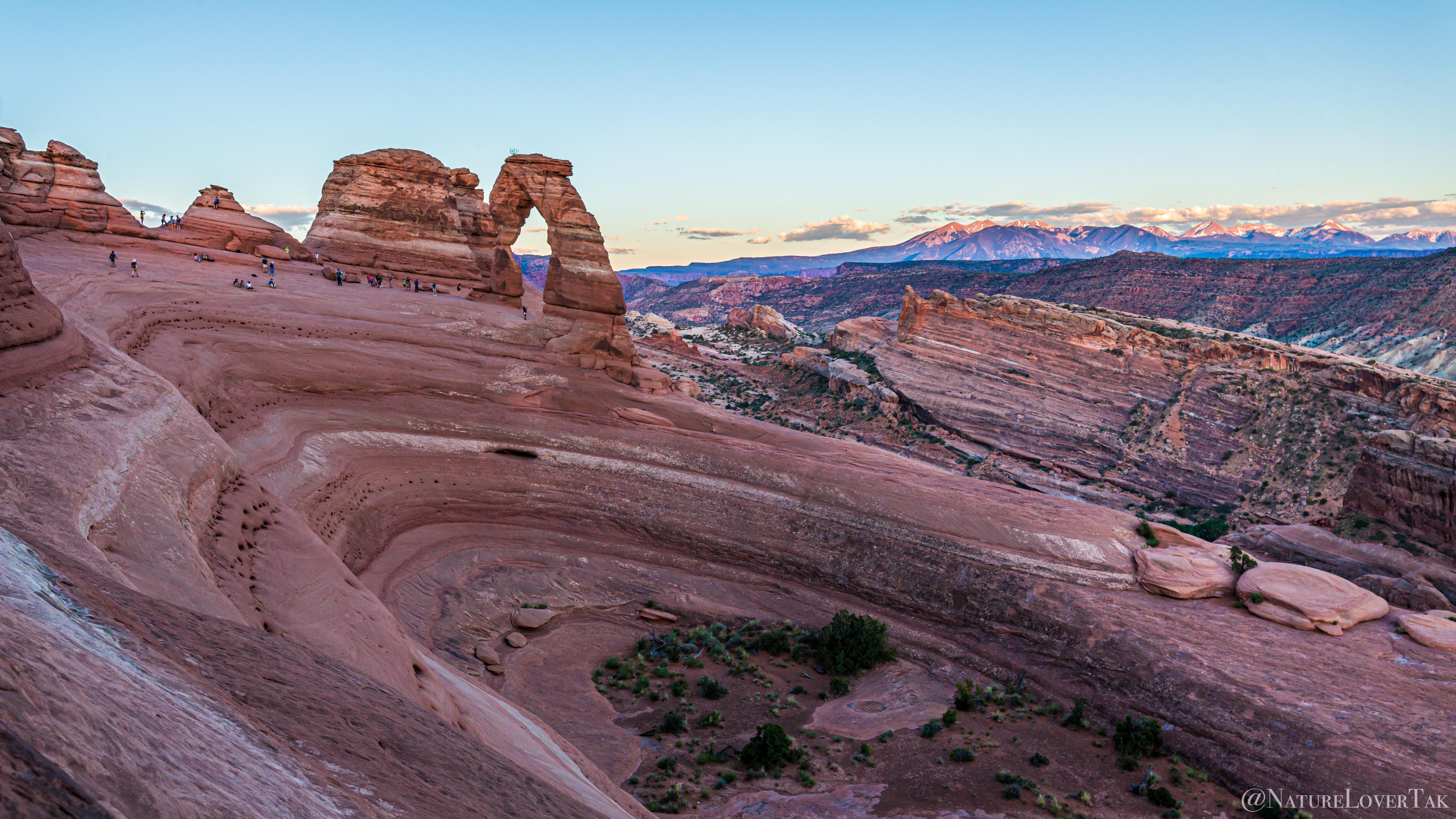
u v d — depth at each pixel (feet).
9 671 12.65
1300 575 136.05
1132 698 117.29
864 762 101.65
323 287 220.43
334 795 18.40
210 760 15.72
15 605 17.29
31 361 65.21
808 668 132.57
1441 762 95.45
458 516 152.46
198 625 29.17
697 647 134.10
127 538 49.55
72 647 16.58
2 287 68.08
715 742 105.40
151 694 17.20
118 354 80.53
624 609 143.64
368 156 284.00
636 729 108.17
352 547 127.65
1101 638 127.54
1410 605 145.89
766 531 158.81
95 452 57.47
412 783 23.32
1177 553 145.38
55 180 216.95
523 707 107.65
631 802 70.54
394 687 52.75
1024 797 95.30
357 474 143.54
